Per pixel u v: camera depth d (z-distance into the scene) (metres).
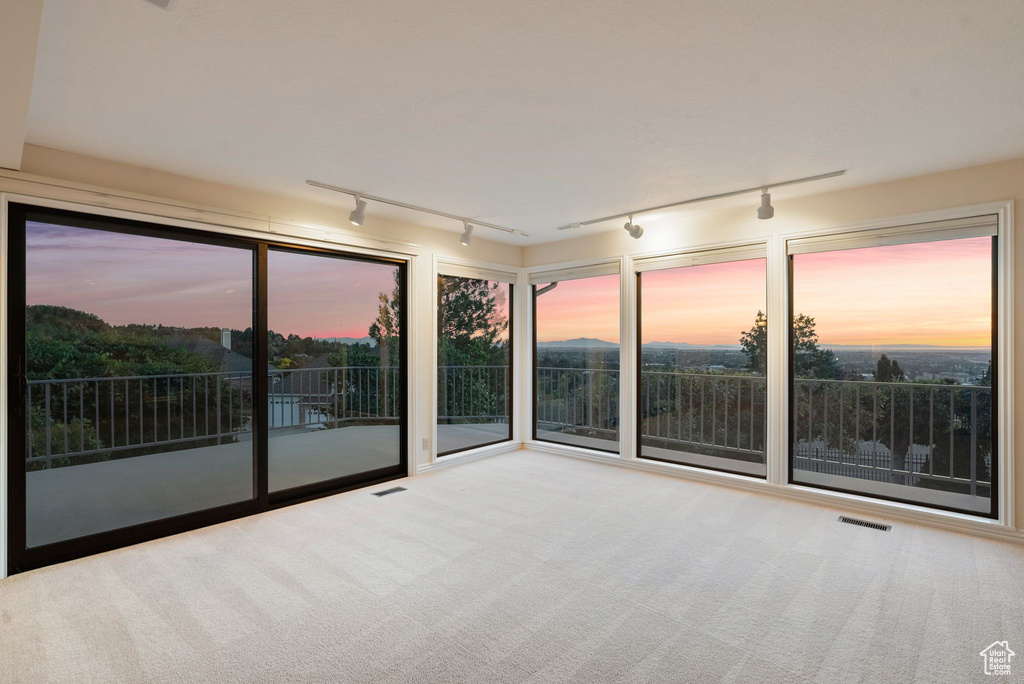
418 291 4.37
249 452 3.39
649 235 4.45
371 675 1.71
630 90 2.05
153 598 2.23
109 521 2.91
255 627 2.00
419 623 2.04
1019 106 2.18
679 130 2.45
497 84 2.00
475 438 5.36
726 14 1.54
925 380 3.54
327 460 3.88
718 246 4.01
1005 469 2.87
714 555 2.68
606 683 1.67
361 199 3.50
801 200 3.59
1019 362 2.83
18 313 2.51
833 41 1.69
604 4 1.49
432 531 3.02
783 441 3.68
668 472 4.28
